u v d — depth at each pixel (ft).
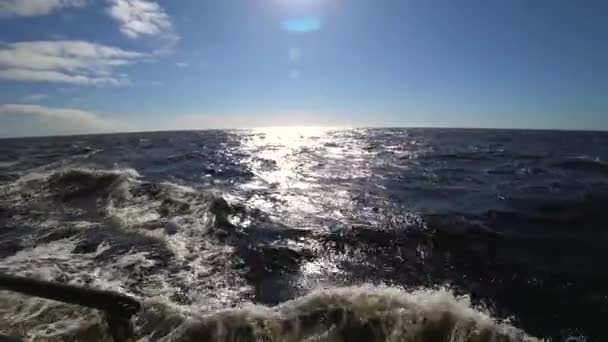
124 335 12.51
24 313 13.58
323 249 22.29
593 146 97.40
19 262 19.52
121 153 76.89
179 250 21.54
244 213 29.45
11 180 42.06
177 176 46.65
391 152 83.61
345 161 66.49
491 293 16.79
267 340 12.60
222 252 21.40
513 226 26.05
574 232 24.62
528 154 75.61
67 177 38.27
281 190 39.68
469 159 67.87
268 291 16.99
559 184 40.70
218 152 82.69
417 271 19.26
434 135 165.99
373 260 20.72
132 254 20.83
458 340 12.51
